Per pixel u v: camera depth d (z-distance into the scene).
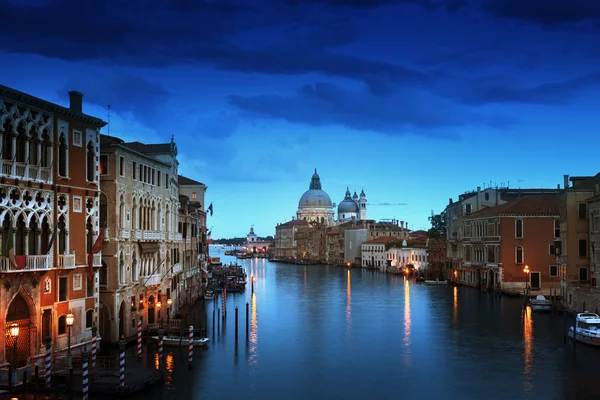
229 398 33.97
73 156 38.78
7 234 33.47
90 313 40.50
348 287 105.19
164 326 51.12
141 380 34.94
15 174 33.78
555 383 36.84
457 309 69.94
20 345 34.59
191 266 73.31
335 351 45.97
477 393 35.03
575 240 62.25
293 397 34.28
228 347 47.16
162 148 58.31
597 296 54.97
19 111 34.34
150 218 51.88
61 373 34.72
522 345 47.72
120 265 45.28
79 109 41.12
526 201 85.94
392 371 40.03
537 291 81.69
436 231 131.50
